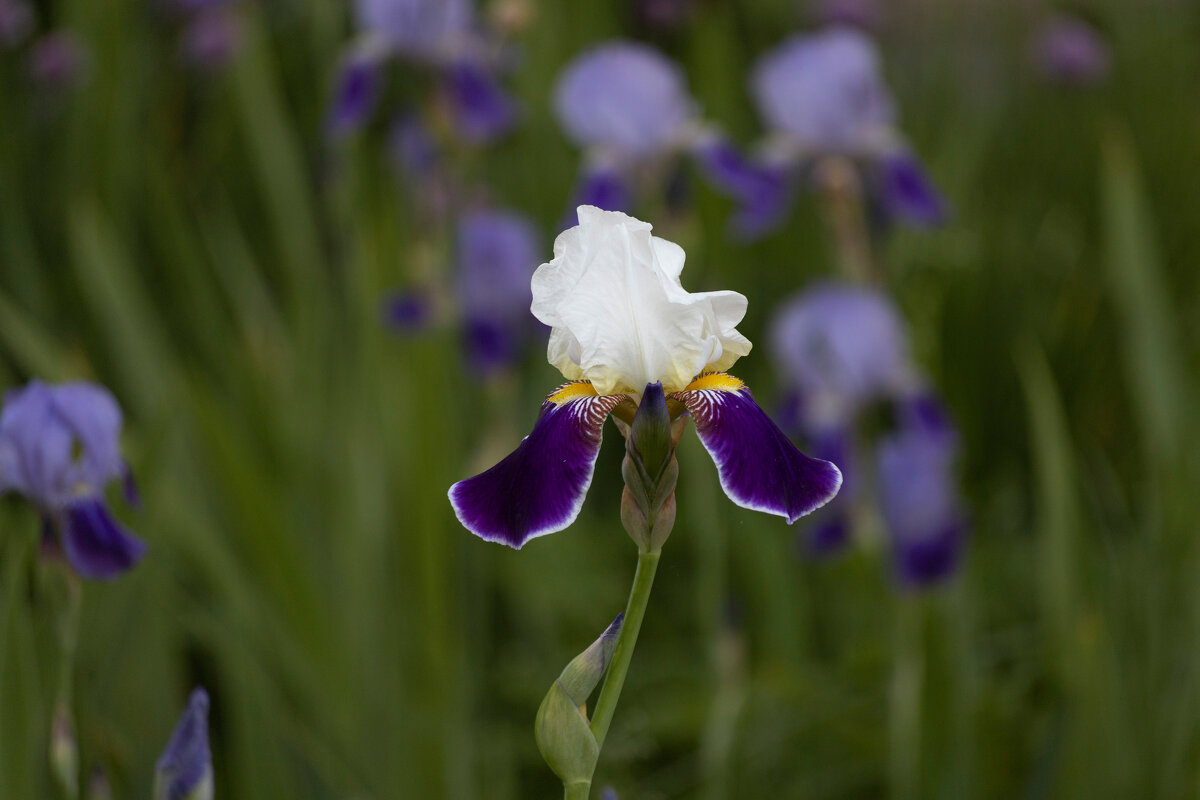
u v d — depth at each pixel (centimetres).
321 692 136
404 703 136
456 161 193
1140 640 144
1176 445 156
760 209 201
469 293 178
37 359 150
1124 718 135
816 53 201
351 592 144
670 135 198
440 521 147
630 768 156
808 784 151
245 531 140
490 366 180
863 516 162
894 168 201
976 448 217
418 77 196
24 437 104
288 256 190
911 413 176
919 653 131
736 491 92
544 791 159
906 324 199
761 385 214
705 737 147
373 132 220
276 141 194
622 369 93
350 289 173
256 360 180
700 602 162
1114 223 174
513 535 91
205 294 187
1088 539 169
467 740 140
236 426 164
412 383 151
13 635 105
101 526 105
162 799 99
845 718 149
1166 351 167
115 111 218
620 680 91
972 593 165
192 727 99
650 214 201
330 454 166
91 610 118
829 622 192
